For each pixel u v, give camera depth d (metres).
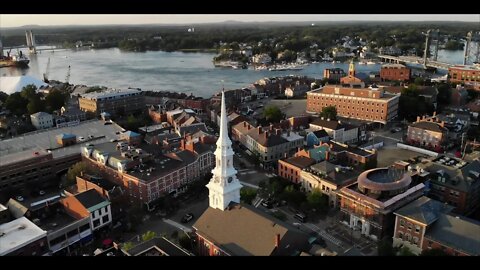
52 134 188.38
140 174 132.38
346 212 117.75
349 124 197.50
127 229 117.62
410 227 101.44
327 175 132.50
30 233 102.06
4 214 115.44
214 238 93.44
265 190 133.75
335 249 106.56
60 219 114.88
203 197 137.50
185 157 145.62
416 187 116.56
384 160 170.25
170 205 128.62
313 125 197.50
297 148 175.62
